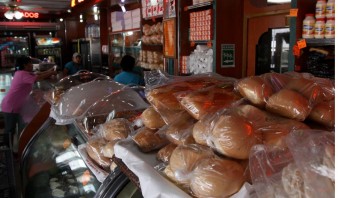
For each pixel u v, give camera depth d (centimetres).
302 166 65
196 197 83
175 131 108
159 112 120
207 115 97
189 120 111
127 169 111
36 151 247
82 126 195
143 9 507
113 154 136
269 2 329
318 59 262
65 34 936
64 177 210
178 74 421
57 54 912
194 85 126
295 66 264
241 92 101
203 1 362
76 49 908
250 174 77
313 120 92
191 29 388
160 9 457
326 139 67
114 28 639
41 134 254
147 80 153
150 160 109
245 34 364
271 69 338
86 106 207
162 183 89
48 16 912
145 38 512
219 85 116
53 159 228
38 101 374
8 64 834
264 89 95
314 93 92
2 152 268
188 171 87
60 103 218
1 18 855
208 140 88
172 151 103
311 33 245
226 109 94
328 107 90
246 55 367
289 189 65
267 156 74
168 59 446
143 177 94
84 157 170
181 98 112
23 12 856
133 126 156
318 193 60
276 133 83
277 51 328
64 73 697
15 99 461
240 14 363
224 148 82
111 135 155
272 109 92
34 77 465
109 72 675
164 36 442
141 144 115
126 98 205
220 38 355
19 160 293
